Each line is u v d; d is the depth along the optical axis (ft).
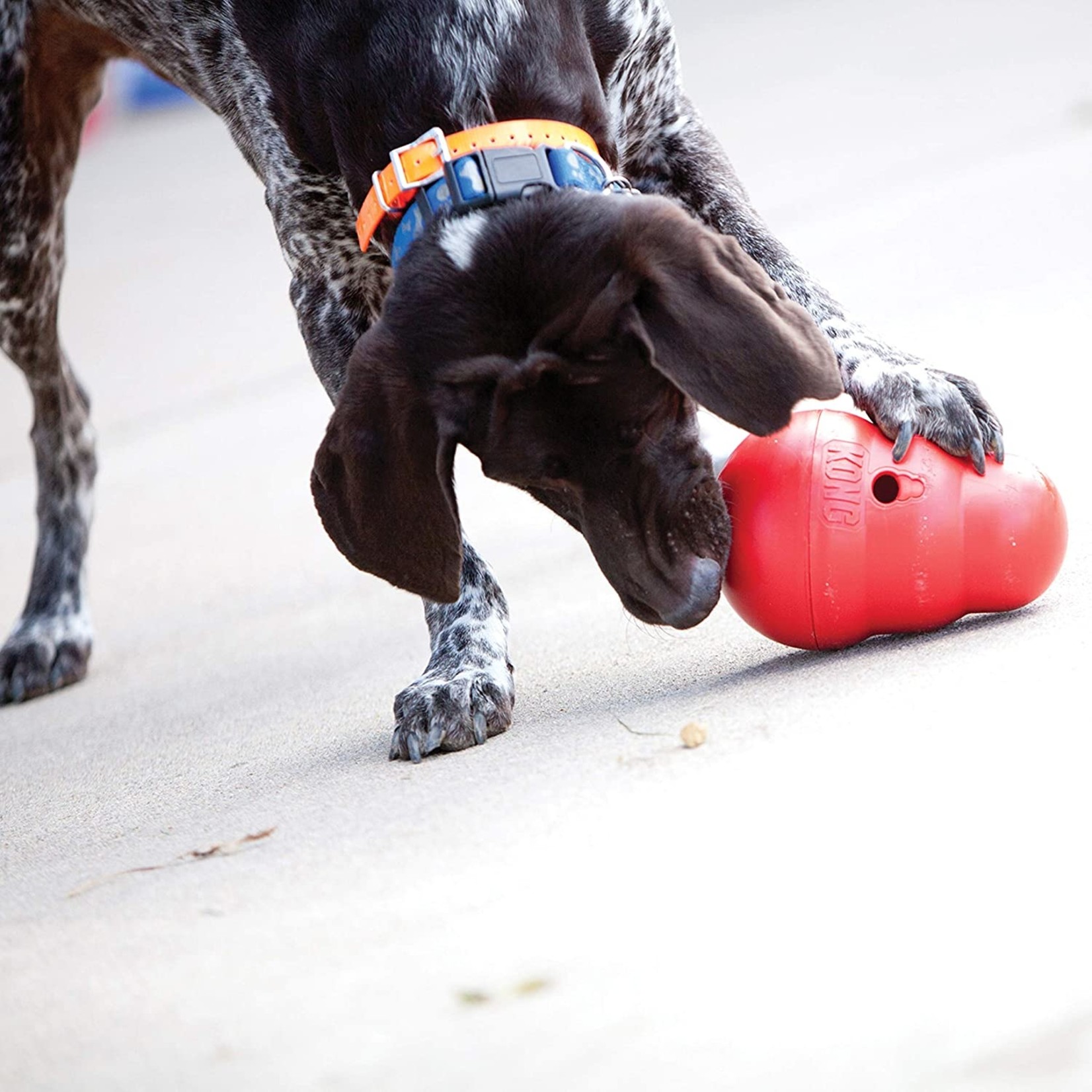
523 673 26.30
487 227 20.56
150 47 29.84
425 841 18.20
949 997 12.36
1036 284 44.96
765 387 18.90
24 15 31.60
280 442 53.06
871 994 12.61
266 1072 13.16
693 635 26.22
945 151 65.46
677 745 19.39
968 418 21.79
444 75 23.08
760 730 19.25
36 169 33.24
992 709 18.15
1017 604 21.88
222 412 58.85
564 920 14.96
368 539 20.74
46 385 35.99
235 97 27.43
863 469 21.52
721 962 13.55
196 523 46.52
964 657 20.44
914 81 83.61
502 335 20.02
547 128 22.35
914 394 22.06
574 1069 12.26
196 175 116.16
